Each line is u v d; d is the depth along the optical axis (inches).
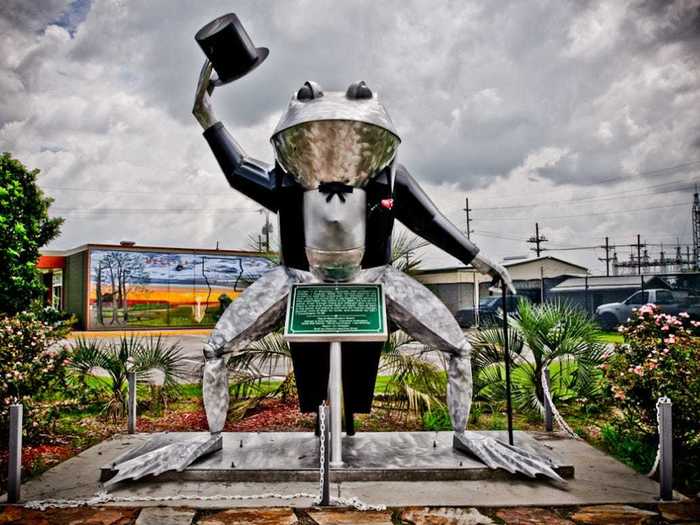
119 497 144.3
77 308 808.3
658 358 187.9
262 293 167.8
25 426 207.0
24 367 208.2
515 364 267.3
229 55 149.9
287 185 155.6
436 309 169.2
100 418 262.7
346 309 161.8
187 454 158.1
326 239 151.0
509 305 731.4
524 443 186.2
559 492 150.3
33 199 301.1
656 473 167.6
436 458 164.9
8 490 145.0
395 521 131.9
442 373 248.5
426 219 168.6
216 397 166.6
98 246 780.0
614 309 657.6
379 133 142.4
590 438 222.8
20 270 275.0
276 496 144.4
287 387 272.4
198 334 752.3
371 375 175.6
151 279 807.1
